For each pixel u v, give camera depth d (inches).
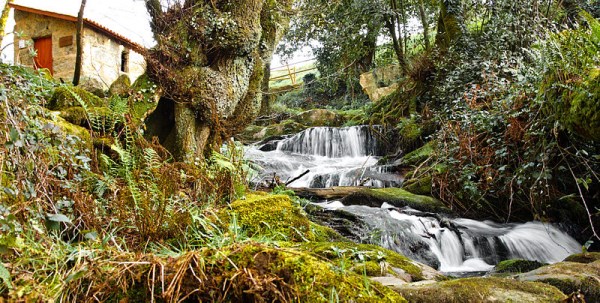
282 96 771.4
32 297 58.5
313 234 128.2
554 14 305.7
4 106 93.5
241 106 230.5
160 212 100.3
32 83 137.1
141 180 107.9
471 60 338.3
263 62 245.8
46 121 117.7
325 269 62.4
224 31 200.2
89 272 65.2
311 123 541.3
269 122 595.5
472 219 235.8
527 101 216.8
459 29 385.7
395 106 437.4
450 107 316.2
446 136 273.1
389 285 78.8
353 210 210.8
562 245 205.0
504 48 304.5
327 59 601.0
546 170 198.4
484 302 68.4
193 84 199.3
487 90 261.7
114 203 106.2
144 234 97.0
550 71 184.9
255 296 58.8
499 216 235.8
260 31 215.3
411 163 314.7
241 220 115.9
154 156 124.3
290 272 61.2
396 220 197.9
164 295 59.1
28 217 80.3
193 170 142.6
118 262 65.7
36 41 510.9
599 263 104.3
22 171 89.5
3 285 60.0
